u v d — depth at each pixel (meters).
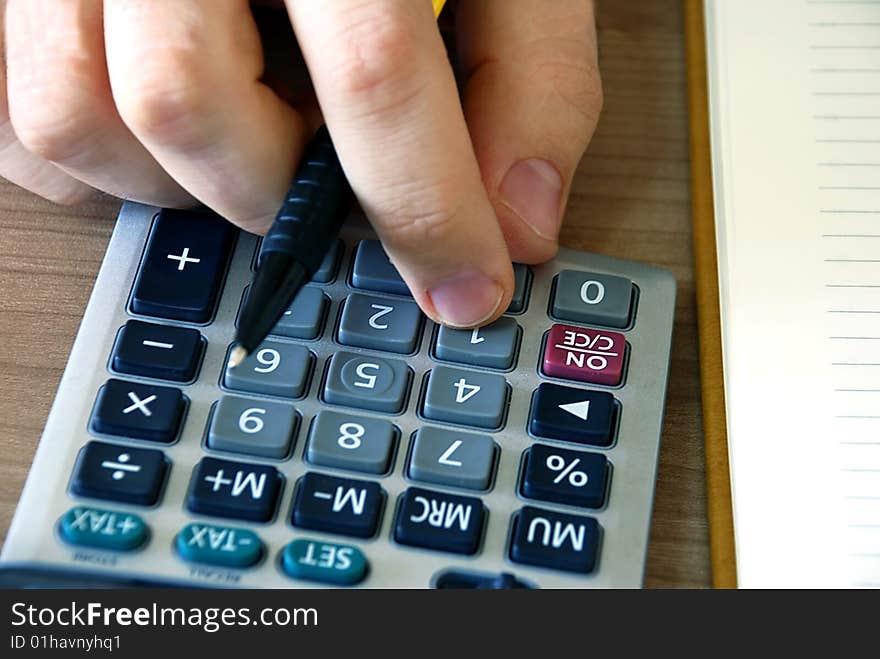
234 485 0.32
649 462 0.33
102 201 0.40
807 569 0.31
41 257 0.38
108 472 0.32
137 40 0.31
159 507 0.31
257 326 0.30
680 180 0.41
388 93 0.30
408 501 0.32
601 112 0.43
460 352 0.35
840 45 0.43
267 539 0.31
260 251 0.36
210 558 0.30
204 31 0.31
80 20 0.34
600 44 0.46
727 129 0.41
